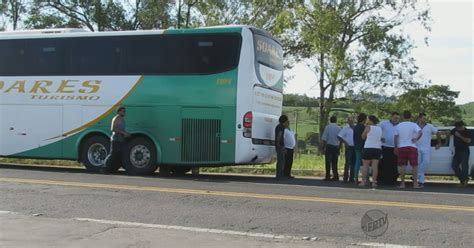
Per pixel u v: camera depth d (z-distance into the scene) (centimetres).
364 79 3297
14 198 1046
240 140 1427
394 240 743
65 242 712
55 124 1608
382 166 1415
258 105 1473
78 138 1583
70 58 1600
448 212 950
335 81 2967
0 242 710
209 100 1455
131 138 1527
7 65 1666
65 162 2066
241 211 939
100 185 1230
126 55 1541
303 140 2909
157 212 924
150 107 1505
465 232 794
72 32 1606
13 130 1650
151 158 1501
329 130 1534
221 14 3372
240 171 1916
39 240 722
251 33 1459
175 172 1684
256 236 758
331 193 1176
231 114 1436
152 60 1516
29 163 2023
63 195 1085
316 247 699
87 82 1577
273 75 1564
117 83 1543
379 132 1335
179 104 1478
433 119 3559
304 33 2945
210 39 1470
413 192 1230
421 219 884
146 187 1209
